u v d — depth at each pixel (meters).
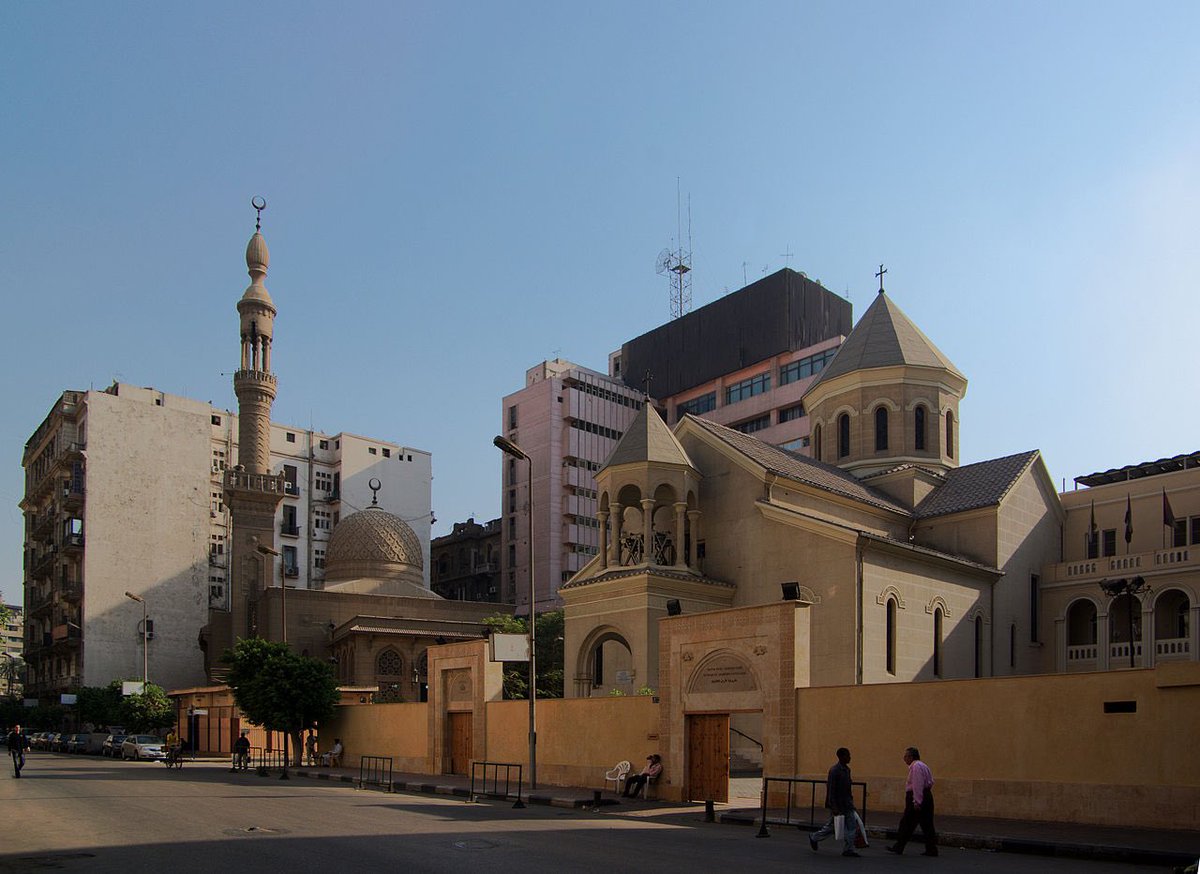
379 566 81.00
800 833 22.50
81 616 96.50
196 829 20.62
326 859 16.28
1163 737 21.11
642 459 43.94
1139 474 58.78
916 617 42.16
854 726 26.05
